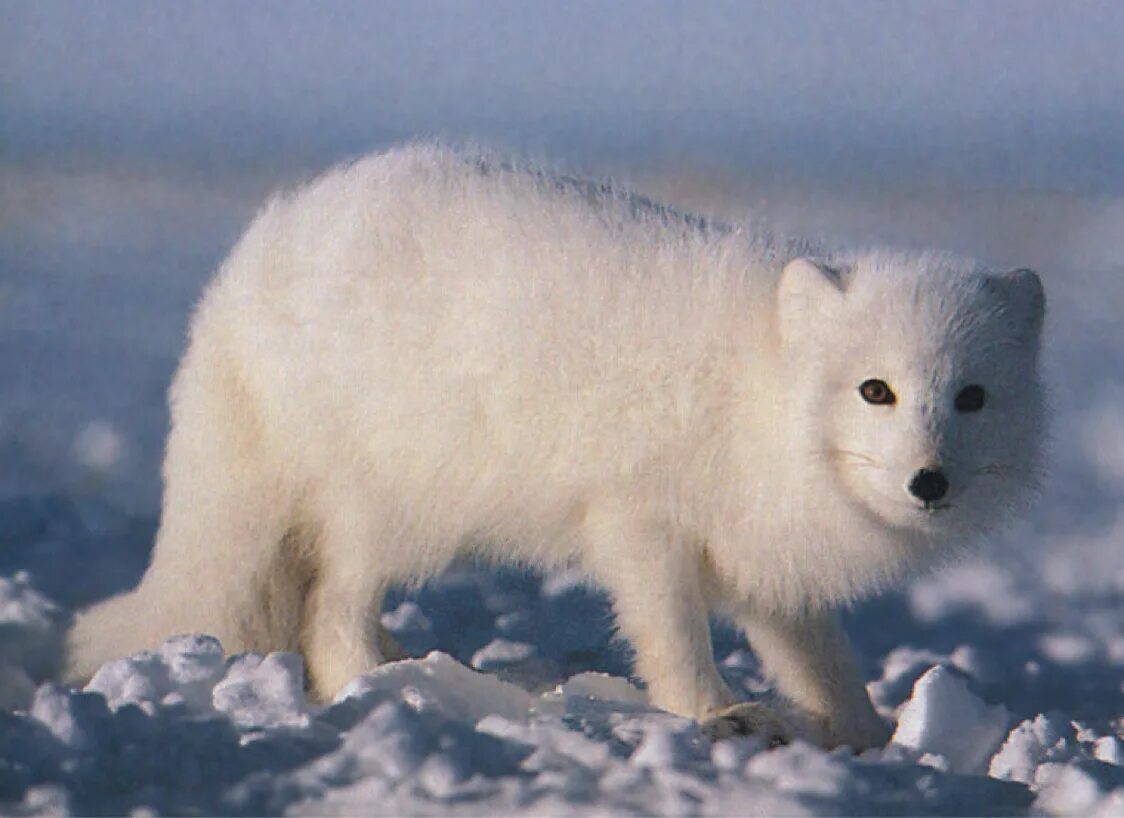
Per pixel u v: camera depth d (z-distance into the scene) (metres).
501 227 9.16
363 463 9.52
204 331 9.98
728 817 6.19
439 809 6.21
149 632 9.73
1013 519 9.05
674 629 9.01
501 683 8.43
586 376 8.84
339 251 9.41
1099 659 11.61
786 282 8.64
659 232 9.15
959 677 8.81
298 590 10.12
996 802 6.73
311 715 7.32
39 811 6.11
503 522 9.43
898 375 8.28
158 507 14.45
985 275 8.70
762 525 8.93
